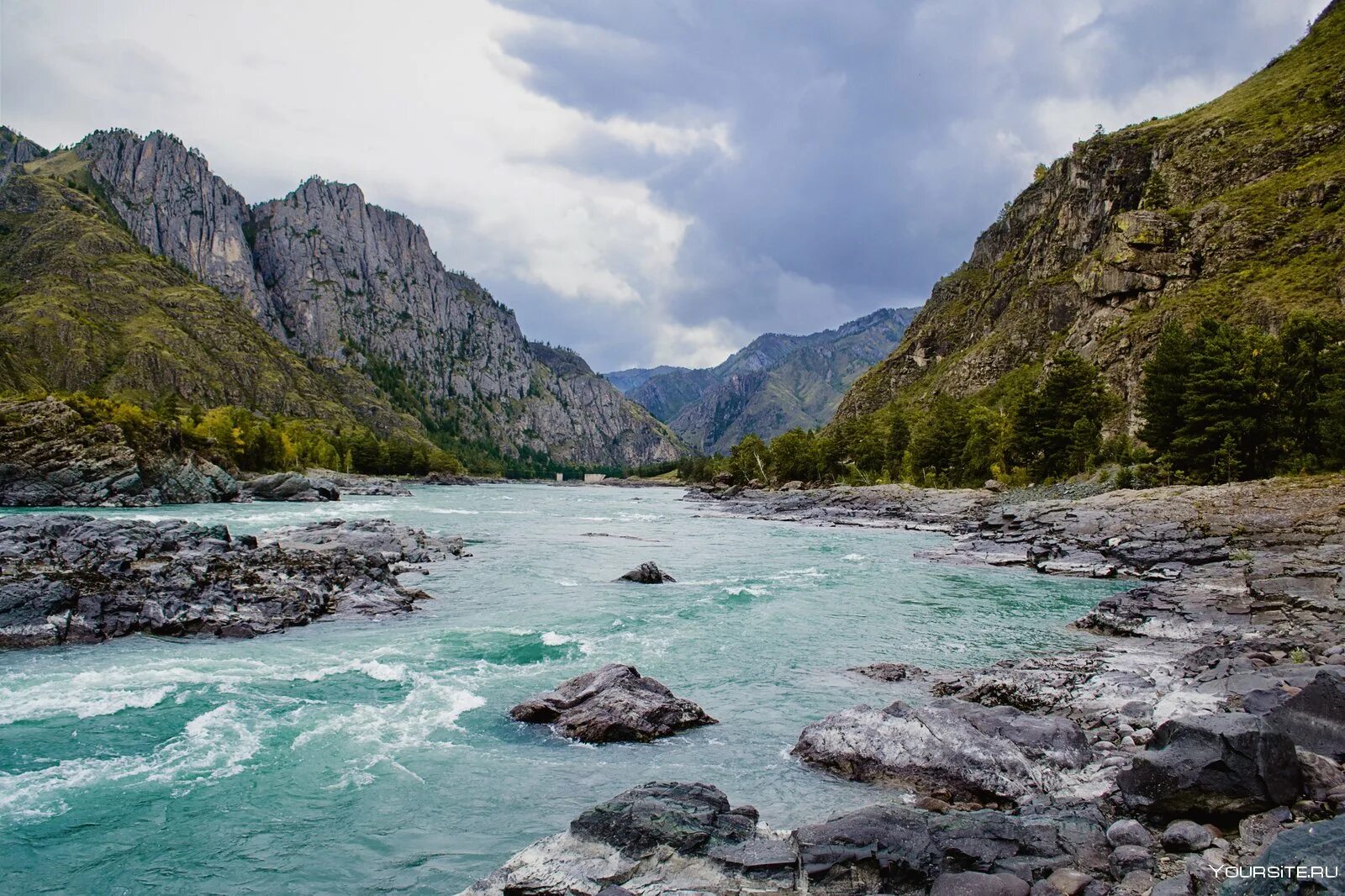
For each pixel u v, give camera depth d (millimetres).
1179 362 71250
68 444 86750
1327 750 12359
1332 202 109062
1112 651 24828
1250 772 10820
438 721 18500
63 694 19609
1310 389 61875
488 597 36281
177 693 19906
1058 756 14867
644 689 19141
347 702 19719
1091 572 44438
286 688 20797
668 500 159000
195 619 26969
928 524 84000
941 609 34500
